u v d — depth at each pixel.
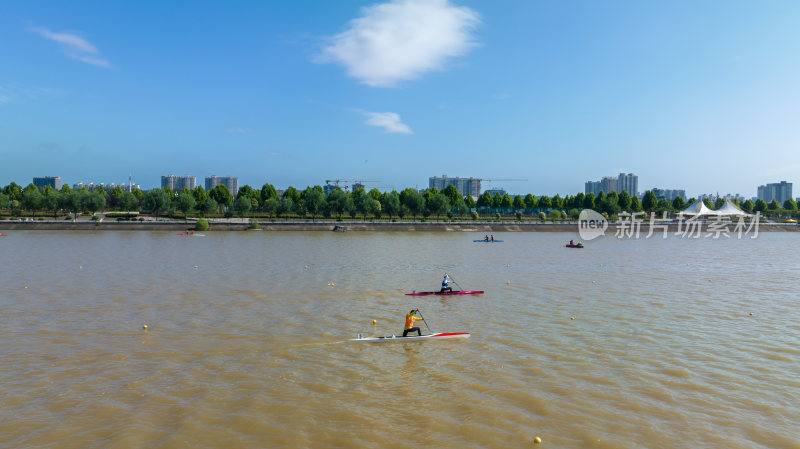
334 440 16.59
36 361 23.88
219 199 177.62
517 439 16.66
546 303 38.69
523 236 127.38
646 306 37.53
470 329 30.59
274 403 19.41
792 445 16.27
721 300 39.97
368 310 35.81
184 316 33.12
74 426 17.36
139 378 21.83
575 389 20.88
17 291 41.38
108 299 38.44
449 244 97.31
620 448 16.08
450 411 18.80
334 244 93.31
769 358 24.95
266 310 35.25
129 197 160.12
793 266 63.28
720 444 16.34
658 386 21.20
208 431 17.12
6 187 184.12
